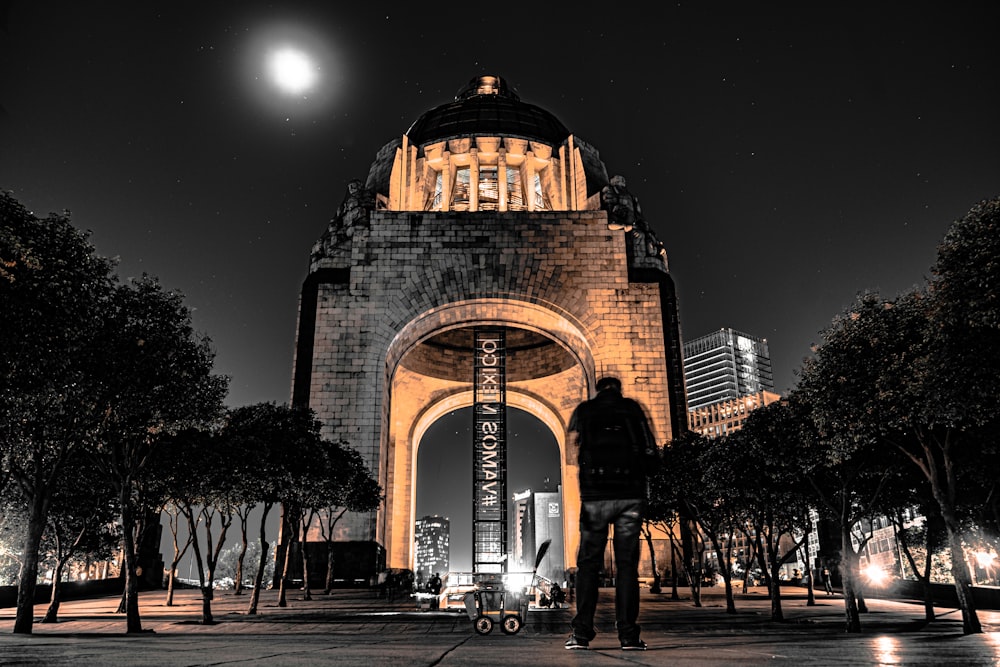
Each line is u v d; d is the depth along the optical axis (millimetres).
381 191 70750
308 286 57562
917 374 19141
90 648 6898
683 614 30094
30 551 18938
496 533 57438
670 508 42719
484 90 88375
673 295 58125
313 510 41188
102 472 22531
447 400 76938
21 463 20781
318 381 54688
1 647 7105
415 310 57219
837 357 22438
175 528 35500
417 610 30859
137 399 20891
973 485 28984
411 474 73812
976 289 16984
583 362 61938
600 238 59562
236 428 30109
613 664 4383
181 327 22609
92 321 19438
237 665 4324
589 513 6996
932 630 20359
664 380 55438
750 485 30156
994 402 18531
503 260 58812
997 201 17156
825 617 28188
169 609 32875
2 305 15656
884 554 66438
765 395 166375
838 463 24531
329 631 19797
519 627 14141
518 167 77688
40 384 17594
